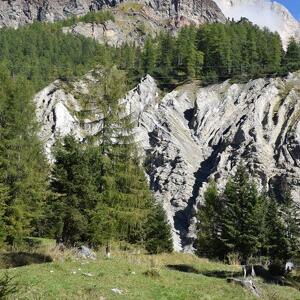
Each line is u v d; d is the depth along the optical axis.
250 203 45.88
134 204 33.44
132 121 34.09
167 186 94.12
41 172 47.59
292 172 90.06
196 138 106.06
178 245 83.12
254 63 122.81
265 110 104.75
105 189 33.00
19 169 41.09
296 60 122.31
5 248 36.66
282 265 36.62
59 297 19.59
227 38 126.62
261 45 127.00
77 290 20.83
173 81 125.38
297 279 34.97
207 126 106.94
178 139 103.19
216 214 54.75
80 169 33.81
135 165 34.00
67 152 37.03
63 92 115.25
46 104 112.19
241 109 107.12
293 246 50.19
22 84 46.47
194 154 101.75
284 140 96.44
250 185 48.41
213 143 103.44
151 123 108.56
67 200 34.00
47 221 46.22
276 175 91.12
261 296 25.30
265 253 51.09
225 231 49.53
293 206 55.66
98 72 34.31
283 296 26.17
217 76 121.62
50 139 92.38
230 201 49.44
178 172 95.56
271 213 52.59
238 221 45.47
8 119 41.91
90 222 33.34
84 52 144.62
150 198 50.38
